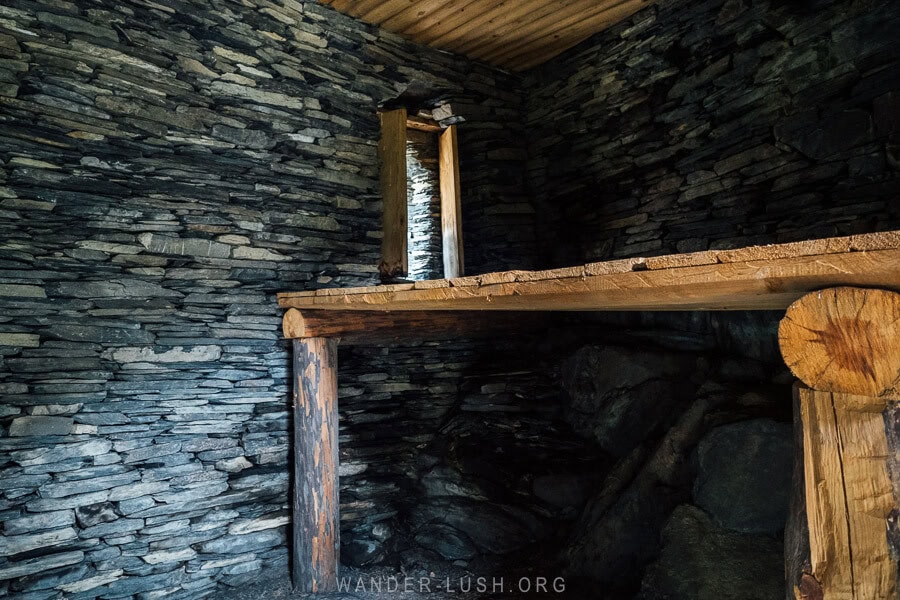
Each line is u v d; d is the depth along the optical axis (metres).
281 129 4.14
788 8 3.67
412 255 5.34
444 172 5.28
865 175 3.30
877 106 3.25
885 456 1.42
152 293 3.64
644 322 4.62
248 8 4.02
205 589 3.78
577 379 4.60
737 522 3.04
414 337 4.29
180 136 3.73
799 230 3.61
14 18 3.20
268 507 4.03
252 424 3.99
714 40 4.08
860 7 3.33
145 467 3.60
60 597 3.29
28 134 3.24
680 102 4.33
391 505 4.58
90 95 3.42
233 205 3.93
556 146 5.27
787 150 3.67
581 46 5.04
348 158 4.48
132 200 3.56
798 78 3.62
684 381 4.09
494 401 4.77
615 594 3.43
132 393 3.56
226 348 3.90
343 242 4.43
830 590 1.48
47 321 3.30
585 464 4.27
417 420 4.84
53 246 3.33
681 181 4.32
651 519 3.48
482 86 5.27
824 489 1.51
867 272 1.29
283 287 4.14
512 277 2.15
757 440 3.16
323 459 3.89
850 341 1.45
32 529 3.22
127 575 3.52
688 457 3.50
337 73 4.43
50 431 3.29
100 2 3.46
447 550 4.20
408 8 4.38
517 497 4.23
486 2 4.30
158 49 3.65
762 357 3.82
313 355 3.87
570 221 5.20
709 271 1.57
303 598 3.79
